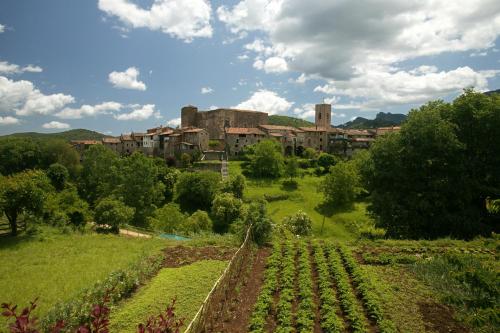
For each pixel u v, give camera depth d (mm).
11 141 107250
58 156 105125
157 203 77688
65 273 24734
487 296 12180
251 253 24844
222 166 102625
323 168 105688
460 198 32438
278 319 15609
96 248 31688
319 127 147000
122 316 16703
